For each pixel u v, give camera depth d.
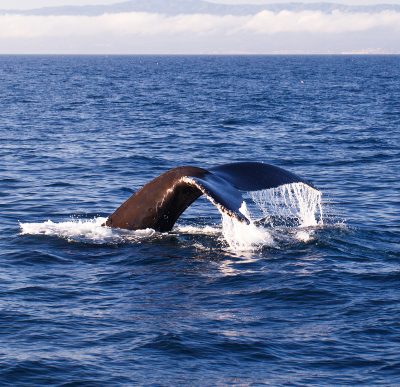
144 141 75.88
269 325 22.91
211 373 19.75
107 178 52.59
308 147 71.69
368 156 65.19
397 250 31.53
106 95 158.62
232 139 78.19
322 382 19.20
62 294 25.64
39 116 105.06
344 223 37.09
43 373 19.67
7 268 28.61
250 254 29.98
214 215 37.69
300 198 35.88
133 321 23.14
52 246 31.31
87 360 20.42
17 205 41.81
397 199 44.59
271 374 19.69
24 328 22.56
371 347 21.30
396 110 121.00
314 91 179.62
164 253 29.95
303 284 26.52
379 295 25.61
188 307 24.38
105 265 28.77
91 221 37.50
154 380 19.34
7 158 61.62
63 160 60.94
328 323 23.08
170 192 31.05
